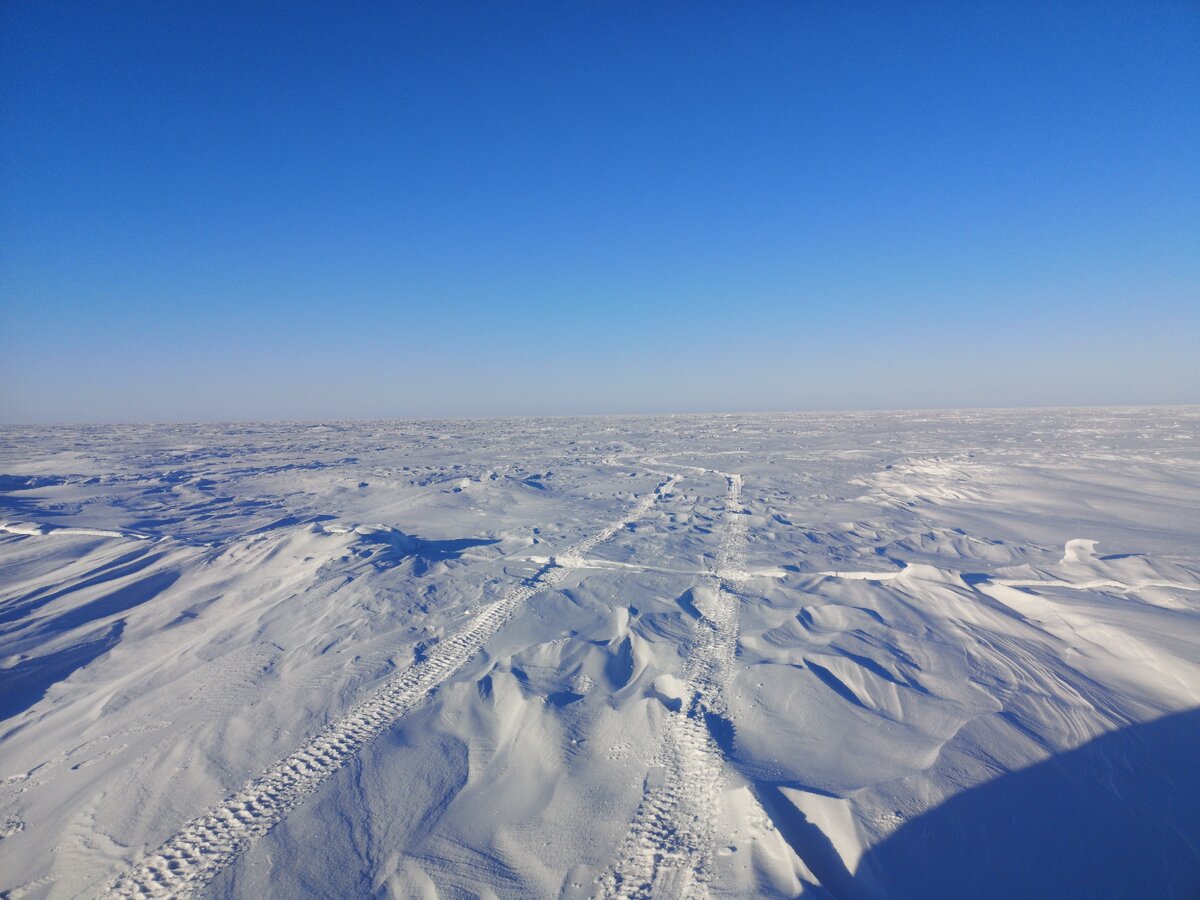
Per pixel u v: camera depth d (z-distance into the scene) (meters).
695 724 3.54
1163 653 4.23
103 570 6.89
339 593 5.96
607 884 2.45
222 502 12.52
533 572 7.06
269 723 3.71
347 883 2.51
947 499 12.24
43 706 4.27
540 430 45.44
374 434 42.06
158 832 2.81
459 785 3.16
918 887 2.37
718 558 7.66
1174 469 14.94
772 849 2.53
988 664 4.33
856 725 3.51
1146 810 2.80
